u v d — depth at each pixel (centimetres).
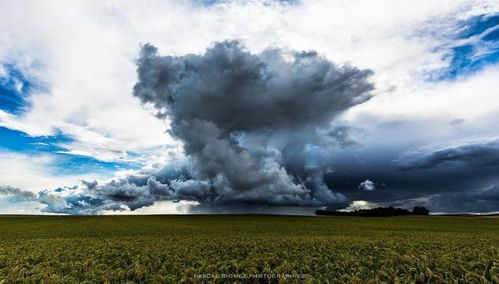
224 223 7988
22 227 6394
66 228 6009
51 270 1669
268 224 7531
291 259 2008
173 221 8988
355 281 1452
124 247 2631
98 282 1498
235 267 1728
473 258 1984
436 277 1472
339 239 3266
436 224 7569
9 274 1578
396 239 3391
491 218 10162
